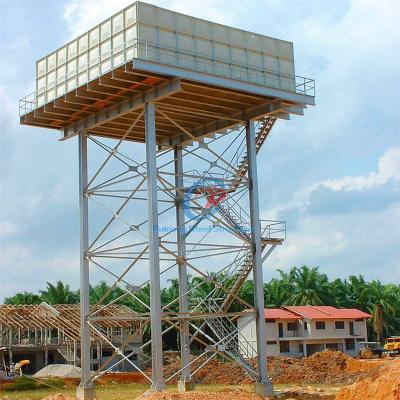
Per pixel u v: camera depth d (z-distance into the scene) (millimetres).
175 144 44312
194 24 36656
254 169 39781
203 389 46438
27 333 73750
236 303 89062
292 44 40594
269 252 40219
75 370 64125
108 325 73812
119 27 35812
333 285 105812
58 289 96188
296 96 39250
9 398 43688
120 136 44094
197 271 38812
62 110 39344
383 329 101062
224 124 41562
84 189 39969
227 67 37406
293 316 81938
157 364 34062
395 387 26016
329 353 63438
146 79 35156
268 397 36750
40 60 41000
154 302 34531
